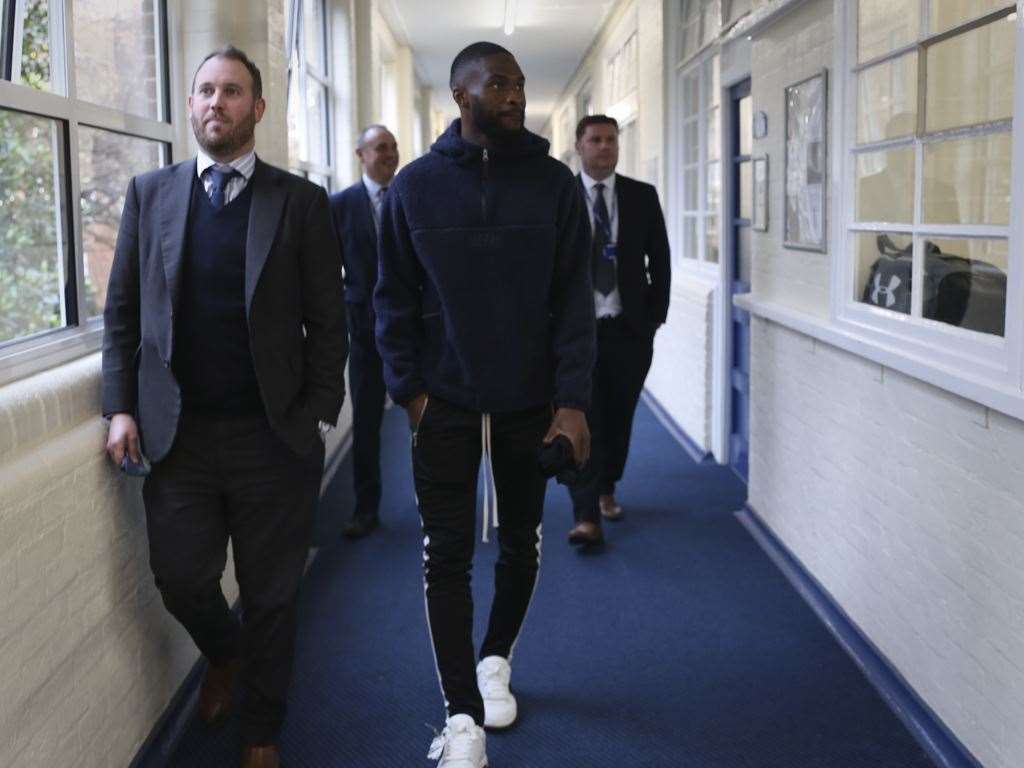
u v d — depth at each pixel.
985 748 2.22
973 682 2.27
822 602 3.36
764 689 2.82
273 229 2.23
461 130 2.33
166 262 2.21
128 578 2.34
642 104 7.88
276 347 2.26
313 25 6.71
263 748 2.37
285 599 2.38
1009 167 2.13
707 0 5.74
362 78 7.83
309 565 3.93
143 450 2.23
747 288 5.09
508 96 2.22
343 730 2.63
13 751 1.73
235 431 2.29
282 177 2.31
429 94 14.84
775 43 3.87
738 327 5.27
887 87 2.81
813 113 3.40
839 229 3.12
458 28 10.17
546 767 2.43
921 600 2.56
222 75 2.19
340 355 2.38
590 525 3.97
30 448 1.92
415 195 2.30
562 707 2.73
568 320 2.39
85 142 2.54
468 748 2.31
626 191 3.91
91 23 2.61
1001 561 2.13
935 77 2.50
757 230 4.18
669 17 6.70
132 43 2.99
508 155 2.28
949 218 2.44
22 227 2.14
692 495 4.86
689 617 3.35
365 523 4.29
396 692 2.84
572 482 2.34
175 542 2.29
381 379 4.24
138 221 2.28
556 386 2.37
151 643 2.50
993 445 2.15
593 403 3.96
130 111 2.95
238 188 2.26
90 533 2.10
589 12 9.47
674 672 2.94
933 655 2.49
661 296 4.01
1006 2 2.12
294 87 5.64
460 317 2.30
